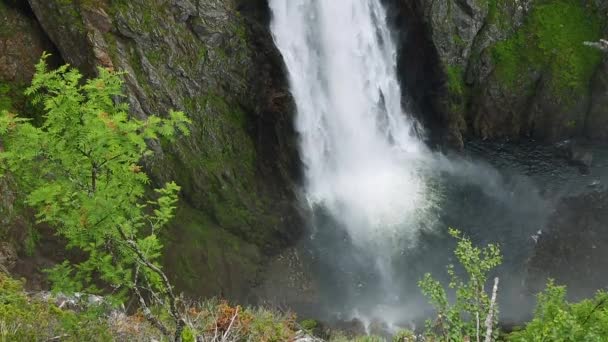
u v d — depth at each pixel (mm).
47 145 8000
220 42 26250
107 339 9906
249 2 27594
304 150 29828
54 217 8320
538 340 8500
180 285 22234
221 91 26609
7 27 22391
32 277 18328
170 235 22906
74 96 8219
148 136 8430
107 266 8680
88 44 22172
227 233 25172
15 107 21828
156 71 24219
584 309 9438
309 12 29609
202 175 25047
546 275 25484
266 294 24250
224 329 11977
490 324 8312
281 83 28344
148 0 24109
